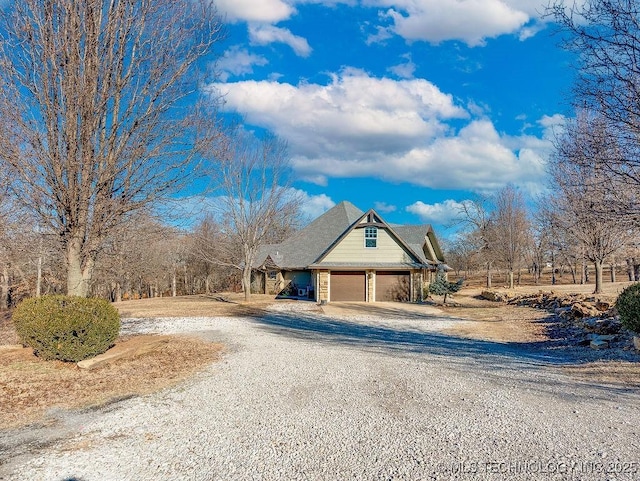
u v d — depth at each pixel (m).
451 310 22.36
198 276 44.50
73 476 4.11
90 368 8.41
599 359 9.09
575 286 35.25
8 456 4.56
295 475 4.08
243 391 6.99
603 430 5.05
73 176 8.78
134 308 23.58
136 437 5.07
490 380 7.60
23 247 10.79
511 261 37.78
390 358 9.82
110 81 9.35
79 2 8.75
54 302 8.69
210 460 4.44
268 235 42.84
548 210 25.86
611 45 7.69
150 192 9.77
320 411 5.93
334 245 26.48
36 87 8.60
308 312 21.59
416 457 4.41
